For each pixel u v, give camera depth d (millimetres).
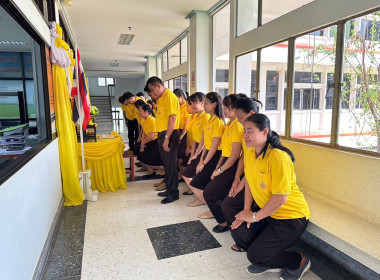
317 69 3172
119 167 4004
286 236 1853
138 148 5188
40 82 2840
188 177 3336
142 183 4363
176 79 9250
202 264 2207
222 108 2850
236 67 4961
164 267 2166
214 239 2596
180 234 2691
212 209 2674
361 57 2592
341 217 2445
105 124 15844
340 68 2754
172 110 3299
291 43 3451
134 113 5918
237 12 4855
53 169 2932
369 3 2359
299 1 3744
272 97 4414
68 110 3459
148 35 7945
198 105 3373
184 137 4344
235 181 2348
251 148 1907
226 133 2539
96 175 3912
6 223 1463
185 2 5445
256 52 4293
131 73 16688
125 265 2193
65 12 5809
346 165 2609
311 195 3059
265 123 1715
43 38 2689
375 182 2326
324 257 2350
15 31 3156
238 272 2111
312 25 3045
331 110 2879
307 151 3131
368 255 1838
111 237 2635
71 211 3248
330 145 2900
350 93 2707
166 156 3484
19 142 2270
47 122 2869
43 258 2168
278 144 1771
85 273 2094
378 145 2492
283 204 1721
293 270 1999
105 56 11453
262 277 2053
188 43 7344
